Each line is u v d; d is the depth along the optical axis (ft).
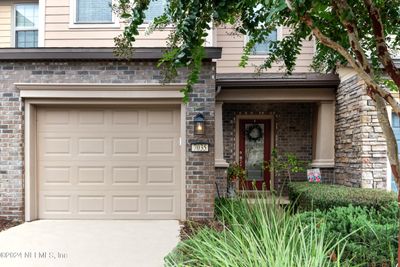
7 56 18.21
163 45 20.12
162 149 19.47
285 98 25.48
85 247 14.23
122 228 17.40
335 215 11.44
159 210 19.47
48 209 19.53
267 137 29.73
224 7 5.88
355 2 6.63
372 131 19.84
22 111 18.75
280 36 25.21
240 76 25.76
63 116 19.49
